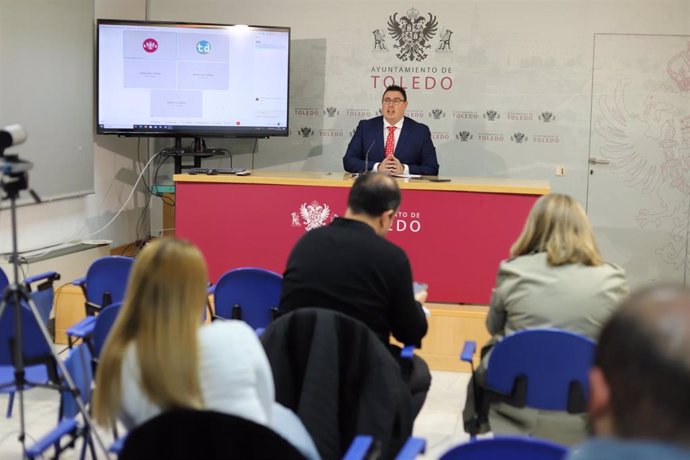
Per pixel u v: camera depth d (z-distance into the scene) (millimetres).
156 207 7598
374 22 7297
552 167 7223
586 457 893
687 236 7145
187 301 2033
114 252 7043
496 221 5016
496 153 7281
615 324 903
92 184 6477
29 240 5746
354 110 7395
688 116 7023
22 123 5504
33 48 5598
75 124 6184
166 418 1780
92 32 6406
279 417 2277
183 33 6574
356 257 2967
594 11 7043
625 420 880
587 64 7090
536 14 7109
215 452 1786
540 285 2854
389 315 3041
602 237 7238
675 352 848
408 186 5066
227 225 5336
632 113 7086
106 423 2092
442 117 7312
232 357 2047
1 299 3273
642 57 7027
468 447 1797
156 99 6586
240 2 7402
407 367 3119
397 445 2682
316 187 5211
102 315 3037
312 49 7383
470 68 7230
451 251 5082
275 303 3791
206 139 7547
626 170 7148
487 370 2846
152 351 1997
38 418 4105
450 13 7207
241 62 6711
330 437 2490
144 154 7531
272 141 7516
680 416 847
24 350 3104
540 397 2797
